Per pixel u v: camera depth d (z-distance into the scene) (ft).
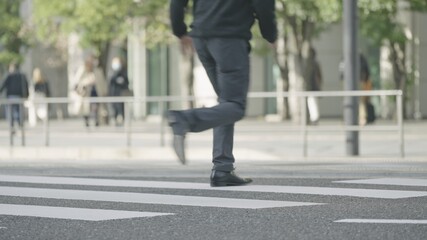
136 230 23.73
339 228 23.59
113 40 119.14
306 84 102.99
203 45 31.30
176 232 23.39
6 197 30.68
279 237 22.49
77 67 142.72
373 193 30.68
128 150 61.93
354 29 55.67
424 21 127.65
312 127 57.72
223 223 24.71
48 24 117.19
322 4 88.53
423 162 45.09
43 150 63.93
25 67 147.84
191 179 36.29
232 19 30.91
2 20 134.00
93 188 33.37
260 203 28.50
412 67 116.26
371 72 131.75
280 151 58.65
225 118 30.40
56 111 67.36
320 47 135.03
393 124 58.59
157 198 30.09
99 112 65.36
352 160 48.73
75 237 22.84
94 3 107.34
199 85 136.56
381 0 85.66
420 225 23.91
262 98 59.67
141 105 65.72
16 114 66.54
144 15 108.17
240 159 55.06
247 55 31.24
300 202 28.60
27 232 23.61
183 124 29.53
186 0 31.86
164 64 137.90
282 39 125.08
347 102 55.88
